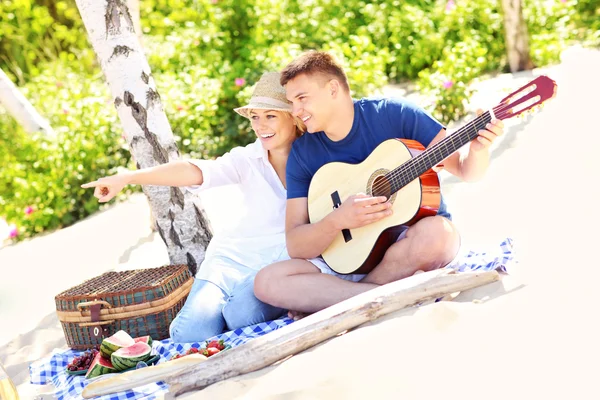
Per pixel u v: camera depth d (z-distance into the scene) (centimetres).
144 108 548
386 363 328
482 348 321
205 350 400
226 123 1006
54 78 1340
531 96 373
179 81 1095
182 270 503
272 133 445
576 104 773
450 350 325
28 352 546
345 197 419
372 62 1052
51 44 1598
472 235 525
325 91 411
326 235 412
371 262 415
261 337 372
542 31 1112
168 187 551
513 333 327
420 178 402
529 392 284
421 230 402
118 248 772
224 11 1322
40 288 711
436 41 1134
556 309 341
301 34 1234
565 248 436
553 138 696
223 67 1134
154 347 449
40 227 943
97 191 435
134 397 380
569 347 307
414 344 337
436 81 927
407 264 407
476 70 969
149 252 734
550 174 612
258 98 438
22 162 1000
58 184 952
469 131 385
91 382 405
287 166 441
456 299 384
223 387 353
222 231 485
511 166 660
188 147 992
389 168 409
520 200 573
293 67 411
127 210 898
